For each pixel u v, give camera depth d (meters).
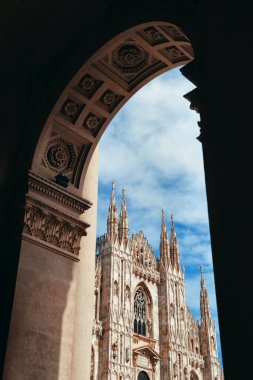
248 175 6.32
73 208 12.82
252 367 5.38
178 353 76.50
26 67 13.73
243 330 5.64
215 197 6.70
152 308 78.25
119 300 71.31
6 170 12.42
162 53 12.55
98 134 13.83
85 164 13.66
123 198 83.62
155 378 71.75
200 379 80.31
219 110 7.05
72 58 12.62
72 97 12.90
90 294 12.85
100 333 66.81
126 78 13.27
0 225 11.86
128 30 11.38
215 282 6.24
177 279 84.06
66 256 12.26
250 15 7.08
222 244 6.36
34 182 12.08
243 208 6.24
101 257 75.19
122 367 65.75
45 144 12.77
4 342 10.20
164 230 88.25
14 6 11.76
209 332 86.88
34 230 11.80
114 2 11.83
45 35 12.70
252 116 6.51
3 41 12.85
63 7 11.77
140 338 73.31
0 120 12.68
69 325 11.50
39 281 11.34
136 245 82.50
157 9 10.55
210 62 7.43
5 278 11.17
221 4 7.62
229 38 7.28
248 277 5.85
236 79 6.94
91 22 12.32
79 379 11.50
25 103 13.43
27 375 10.18
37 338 10.69
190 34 9.21
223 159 6.76
